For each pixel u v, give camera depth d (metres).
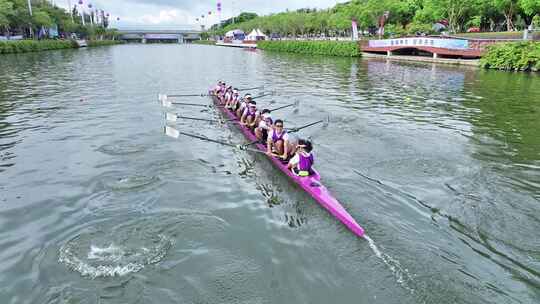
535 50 35.31
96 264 7.48
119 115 19.17
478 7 55.84
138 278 7.14
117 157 13.02
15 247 7.98
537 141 15.04
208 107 21.38
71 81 32.59
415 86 29.11
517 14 56.44
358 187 10.95
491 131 16.41
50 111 20.09
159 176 11.52
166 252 7.91
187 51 96.81
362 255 7.89
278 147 12.04
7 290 6.77
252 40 111.31
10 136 15.42
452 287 7.02
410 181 11.34
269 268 7.51
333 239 8.45
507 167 12.36
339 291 6.91
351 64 49.00
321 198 9.86
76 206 9.70
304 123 17.94
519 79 31.61
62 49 91.94
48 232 8.54
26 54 67.69
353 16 77.06
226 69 45.53
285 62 54.84
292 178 11.22
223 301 6.67
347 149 14.06
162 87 29.89
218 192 10.62
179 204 9.88
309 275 7.32
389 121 18.16
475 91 26.36
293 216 9.41
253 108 15.23
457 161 12.84
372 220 9.23
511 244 8.30
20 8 79.06
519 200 10.15
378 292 6.89
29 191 10.47
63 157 13.00
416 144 14.59
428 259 7.79
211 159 13.06
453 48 44.59
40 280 7.02
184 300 6.67
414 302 6.67
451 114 19.61
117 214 9.32
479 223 9.09
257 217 9.34
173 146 14.27
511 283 7.15
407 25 71.81
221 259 7.75
